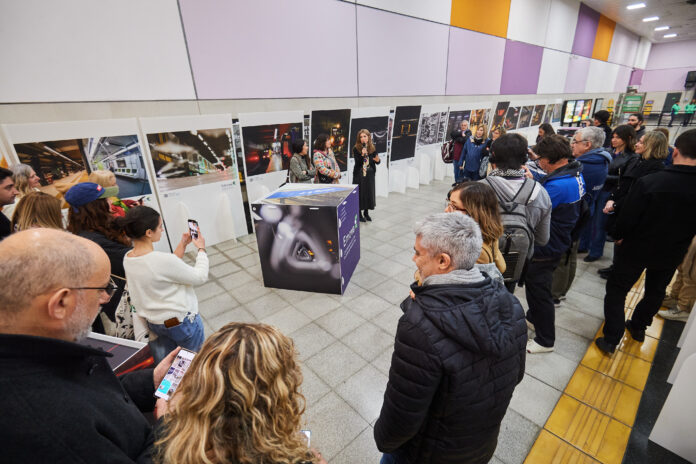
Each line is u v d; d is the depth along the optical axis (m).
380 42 5.83
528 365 2.31
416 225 1.04
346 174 5.69
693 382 1.57
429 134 7.12
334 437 1.83
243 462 0.55
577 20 10.81
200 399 0.55
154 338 1.79
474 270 0.97
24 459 0.57
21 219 1.64
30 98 2.94
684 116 15.98
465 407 0.91
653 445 1.75
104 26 3.19
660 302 2.31
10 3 2.72
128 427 0.77
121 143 3.33
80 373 0.72
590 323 2.74
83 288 0.70
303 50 4.84
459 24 7.11
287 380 0.63
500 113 8.04
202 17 3.81
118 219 1.53
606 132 4.87
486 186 1.41
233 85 4.26
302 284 3.24
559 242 2.05
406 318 0.93
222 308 3.03
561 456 1.71
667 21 12.74
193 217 4.11
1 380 0.57
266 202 2.97
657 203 1.90
